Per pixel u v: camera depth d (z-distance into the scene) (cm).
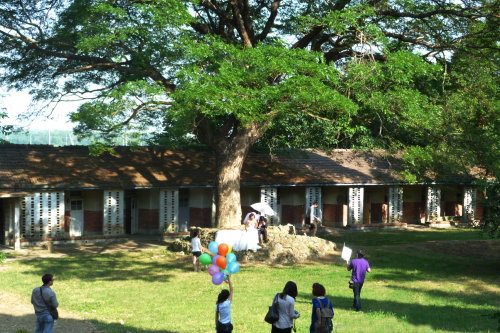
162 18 2284
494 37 2658
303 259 2536
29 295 1766
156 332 1338
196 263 2262
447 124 2617
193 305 1652
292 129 3378
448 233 3812
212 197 3575
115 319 1479
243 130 2881
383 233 3806
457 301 1708
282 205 3944
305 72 2188
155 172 3441
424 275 2175
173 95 2128
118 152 3547
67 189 3047
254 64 2200
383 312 1530
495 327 1367
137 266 2392
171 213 3444
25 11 2873
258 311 1566
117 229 3247
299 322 1433
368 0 2633
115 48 2691
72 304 1650
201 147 3922
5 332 1311
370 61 2388
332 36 2678
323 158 4162
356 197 3966
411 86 2705
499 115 2673
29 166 3116
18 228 2838
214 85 2114
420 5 2691
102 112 2220
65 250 2889
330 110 2311
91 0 2484
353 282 1565
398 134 2770
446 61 2759
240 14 2758
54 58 2952
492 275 2186
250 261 2517
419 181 3931
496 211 2238
